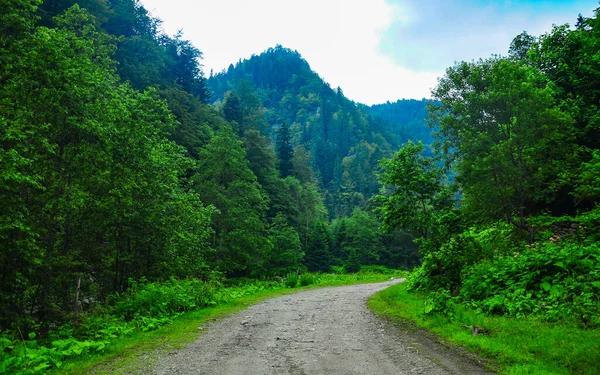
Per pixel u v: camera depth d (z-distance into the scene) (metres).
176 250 18.78
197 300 14.05
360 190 138.38
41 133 11.18
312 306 14.38
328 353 7.04
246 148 57.09
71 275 13.16
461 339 7.45
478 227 17.20
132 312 11.64
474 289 10.92
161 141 18.64
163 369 6.31
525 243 14.48
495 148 13.86
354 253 68.50
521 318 8.43
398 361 6.37
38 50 10.85
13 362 6.28
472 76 15.20
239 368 6.24
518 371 5.50
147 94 16.12
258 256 36.50
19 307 10.88
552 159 15.33
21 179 8.66
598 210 13.09
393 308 12.51
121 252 16.84
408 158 14.36
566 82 18.62
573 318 7.61
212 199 34.56
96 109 13.38
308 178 96.00
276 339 8.45
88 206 13.98
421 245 13.83
